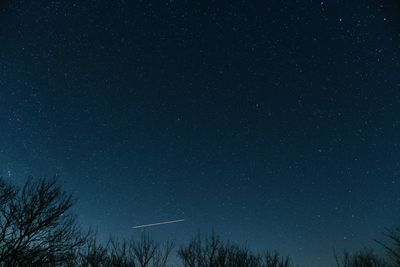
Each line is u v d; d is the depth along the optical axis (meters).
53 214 8.39
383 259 10.81
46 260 8.01
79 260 9.66
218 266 15.68
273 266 15.52
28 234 7.98
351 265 11.11
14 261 7.48
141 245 15.27
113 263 13.50
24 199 8.23
